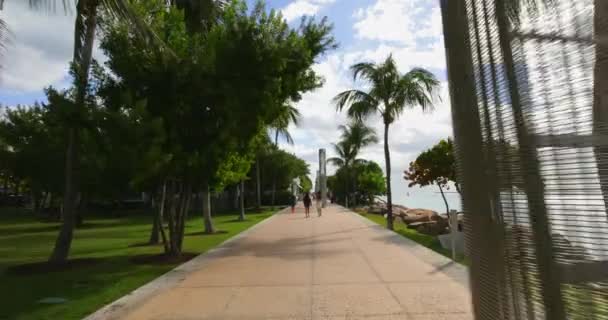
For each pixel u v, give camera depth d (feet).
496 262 10.16
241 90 36.01
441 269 28.76
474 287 12.17
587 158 6.95
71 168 36.50
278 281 26.78
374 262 32.48
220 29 38.55
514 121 8.77
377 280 26.07
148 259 38.01
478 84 10.62
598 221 6.75
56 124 35.37
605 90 6.69
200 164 37.83
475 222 11.60
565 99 7.34
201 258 36.99
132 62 35.32
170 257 38.37
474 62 10.80
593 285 6.83
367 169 177.99
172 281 27.71
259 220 93.66
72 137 36.37
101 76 35.88
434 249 40.06
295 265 32.27
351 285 25.02
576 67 7.11
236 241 48.78
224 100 36.22
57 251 35.53
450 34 12.80
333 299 22.08
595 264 6.79
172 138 36.50
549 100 7.72
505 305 9.76
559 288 7.56
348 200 169.58
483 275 11.19
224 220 97.30
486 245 10.78
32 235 69.82
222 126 37.27
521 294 8.97
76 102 33.60
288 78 40.65
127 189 37.01
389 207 63.57
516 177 8.86
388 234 52.47
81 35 35.91
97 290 25.89
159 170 34.88
